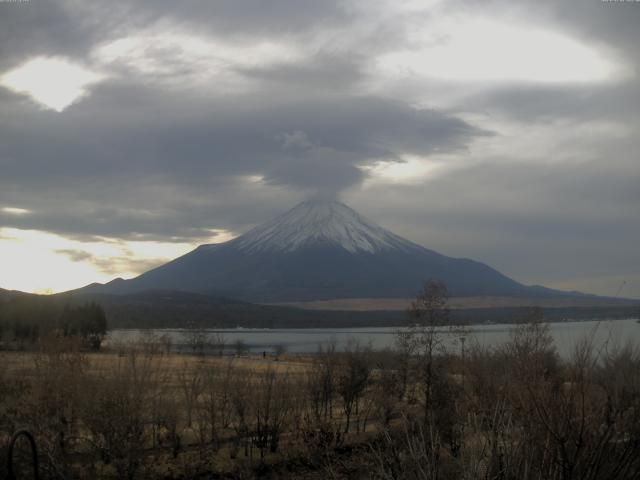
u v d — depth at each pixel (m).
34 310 61.34
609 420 7.95
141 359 34.88
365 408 36.09
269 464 27.77
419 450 8.65
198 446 30.19
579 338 9.13
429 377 27.11
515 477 7.49
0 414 22.64
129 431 25.03
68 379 25.33
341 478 12.62
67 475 19.36
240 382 32.38
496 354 19.05
